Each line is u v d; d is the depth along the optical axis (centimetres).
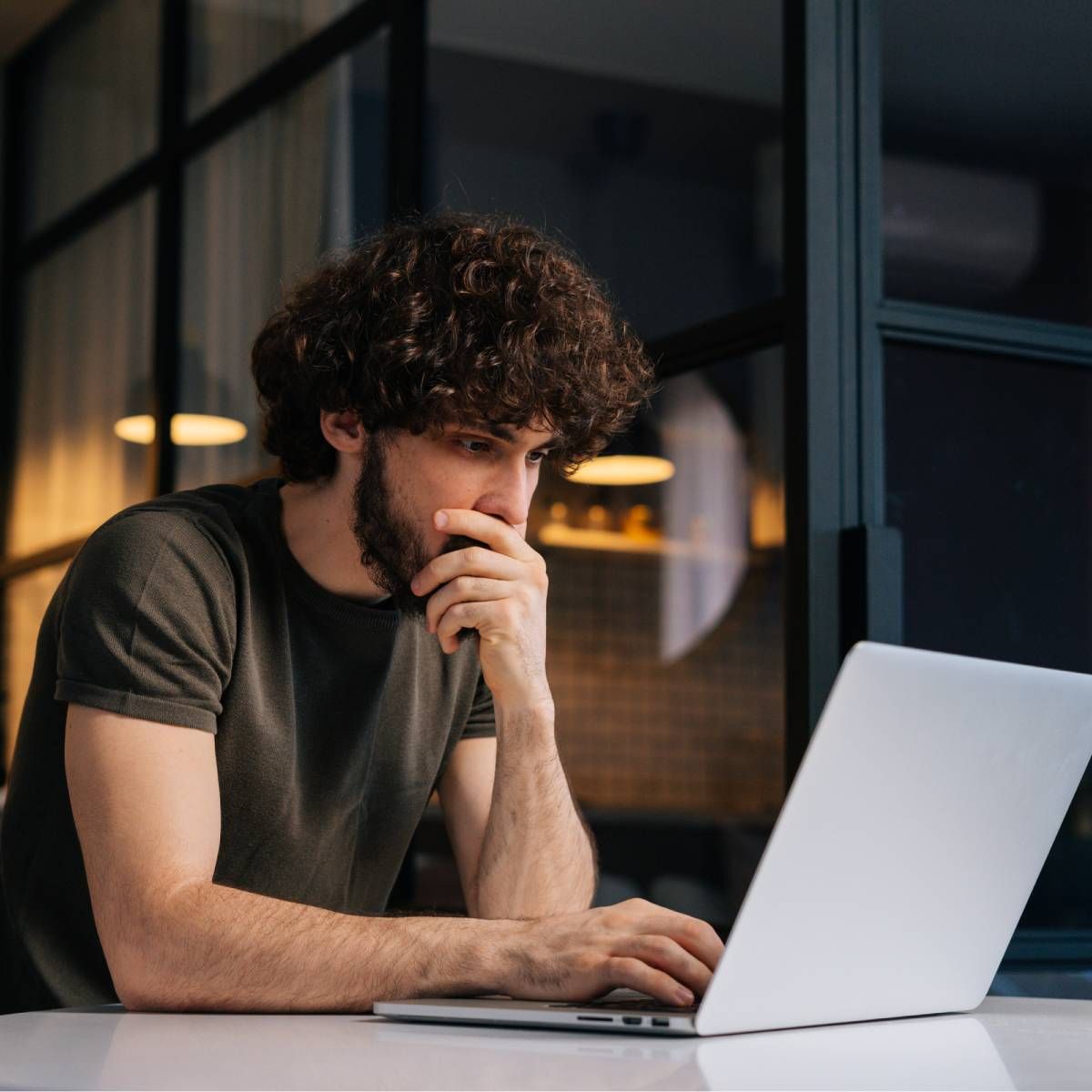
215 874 141
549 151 234
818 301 186
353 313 140
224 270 323
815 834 87
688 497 212
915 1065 80
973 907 105
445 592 139
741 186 202
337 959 103
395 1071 75
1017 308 202
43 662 139
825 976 94
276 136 306
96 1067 77
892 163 196
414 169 258
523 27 242
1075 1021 105
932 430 195
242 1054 82
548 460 149
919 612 193
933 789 95
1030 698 100
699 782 214
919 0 199
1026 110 205
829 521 183
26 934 137
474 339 134
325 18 292
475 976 101
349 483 142
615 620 230
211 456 322
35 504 410
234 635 135
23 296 428
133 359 361
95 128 391
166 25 353
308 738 145
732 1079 73
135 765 120
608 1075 74
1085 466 205
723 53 206
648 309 216
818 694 180
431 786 160
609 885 229
